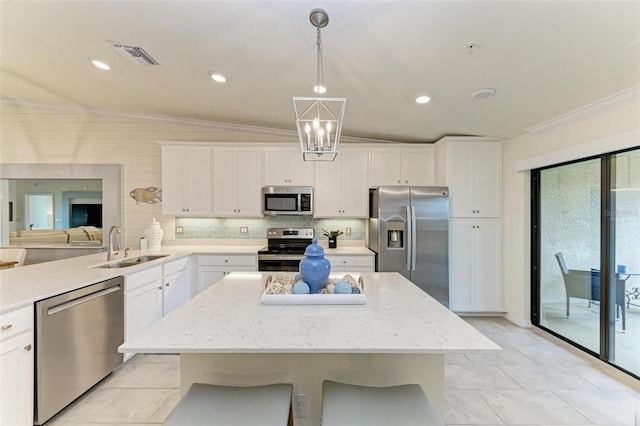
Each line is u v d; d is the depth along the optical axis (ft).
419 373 5.06
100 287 7.37
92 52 8.00
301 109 10.80
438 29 5.72
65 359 6.41
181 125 13.83
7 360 5.32
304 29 6.06
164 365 8.45
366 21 5.62
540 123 9.82
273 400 3.89
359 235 13.89
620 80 6.84
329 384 4.30
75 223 13.70
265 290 5.70
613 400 6.93
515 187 11.55
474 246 12.00
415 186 11.75
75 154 13.65
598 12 4.90
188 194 12.84
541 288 11.05
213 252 12.05
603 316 8.48
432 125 11.19
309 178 12.91
